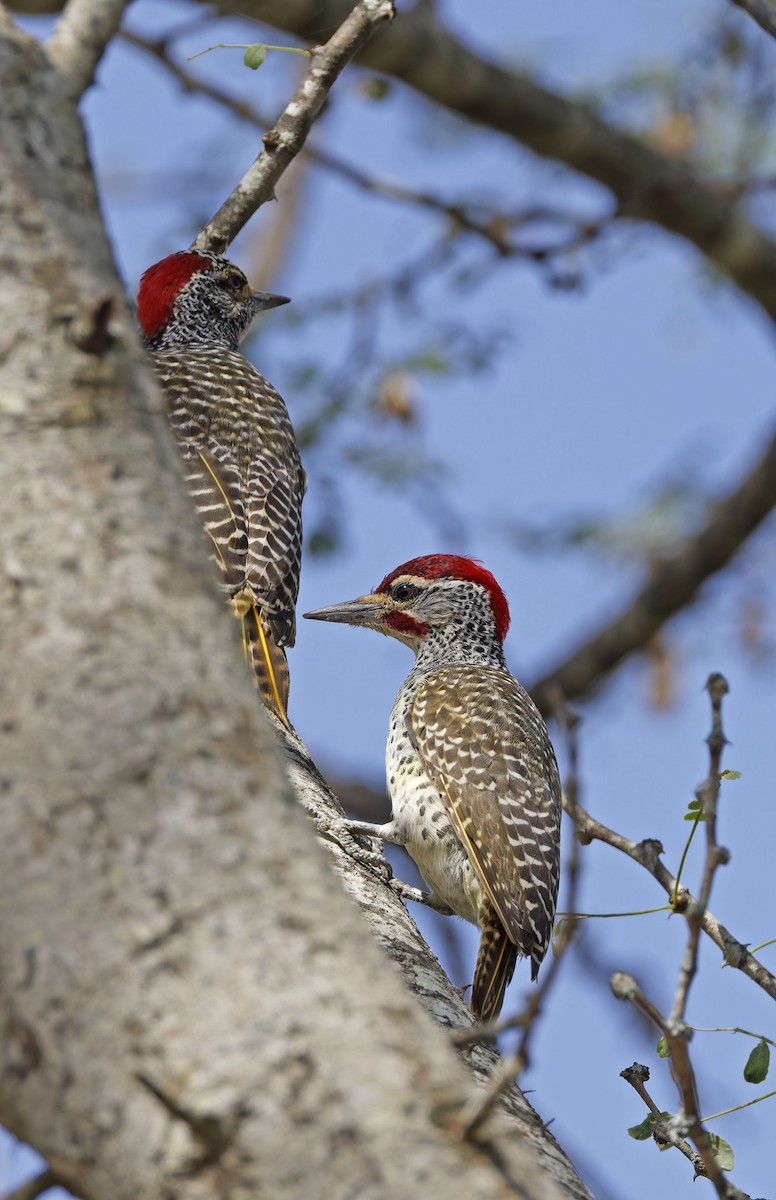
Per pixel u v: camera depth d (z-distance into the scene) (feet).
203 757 13.61
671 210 54.65
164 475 15.16
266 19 46.37
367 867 29.94
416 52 51.01
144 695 13.74
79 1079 12.58
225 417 39.14
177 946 12.75
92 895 12.97
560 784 38.42
